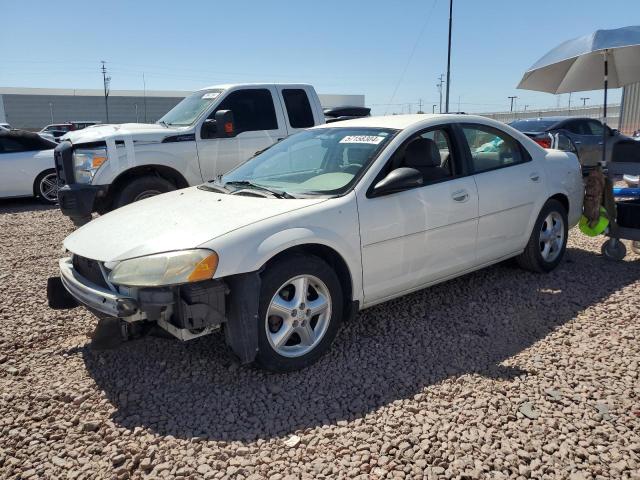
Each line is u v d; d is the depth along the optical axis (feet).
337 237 11.48
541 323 13.51
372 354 12.06
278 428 9.40
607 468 8.21
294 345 11.43
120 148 21.80
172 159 22.82
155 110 254.88
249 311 10.32
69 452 8.84
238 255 10.19
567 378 10.79
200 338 13.02
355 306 12.16
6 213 32.35
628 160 19.04
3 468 8.50
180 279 9.78
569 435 8.99
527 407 9.78
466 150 14.64
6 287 17.01
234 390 10.69
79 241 11.78
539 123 39.52
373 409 9.89
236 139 24.31
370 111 37.83
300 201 11.80
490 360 11.67
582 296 15.25
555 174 16.94
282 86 25.72
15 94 228.22
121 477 8.23
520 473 8.14
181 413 9.92
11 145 34.45
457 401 10.07
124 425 9.56
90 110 241.35
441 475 8.13
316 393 10.50
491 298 15.20
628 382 10.59
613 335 12.71
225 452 8.75
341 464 8.42
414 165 13.25
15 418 9.84
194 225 10.96
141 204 13.66
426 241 13.21
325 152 13.89
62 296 12.73
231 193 13.17
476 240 14.53
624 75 20.89
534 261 16.67
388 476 8.12
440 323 13.62
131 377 11.27
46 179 35.06
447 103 61.36
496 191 14.88
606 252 18.98
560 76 22.16
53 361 12.01
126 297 10.14
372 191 12.29
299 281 11.12
